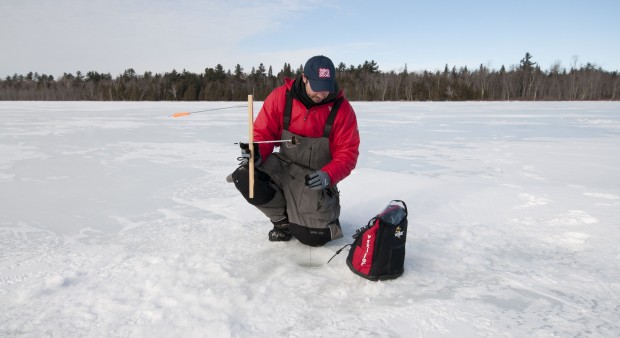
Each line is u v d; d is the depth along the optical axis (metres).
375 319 2.17
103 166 6.70
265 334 2.04
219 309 2.25
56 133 11.78
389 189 4.99
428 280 2.62
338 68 98.44
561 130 12.95
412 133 12.32
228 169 6.45
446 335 2.03
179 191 5.02
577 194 4.71
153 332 2.05
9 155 7.79
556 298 2.39
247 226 3.67
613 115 20.75
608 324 2.13
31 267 2.83
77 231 3.60
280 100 3.04
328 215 3.02
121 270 2.75
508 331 2.06
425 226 3.65
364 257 2.56
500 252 3.07
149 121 16.78
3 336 2.03
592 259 2.93
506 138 10.86
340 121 2.97
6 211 4.22
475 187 5.09
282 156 3.14
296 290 2.47
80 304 2.32
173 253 3.01
